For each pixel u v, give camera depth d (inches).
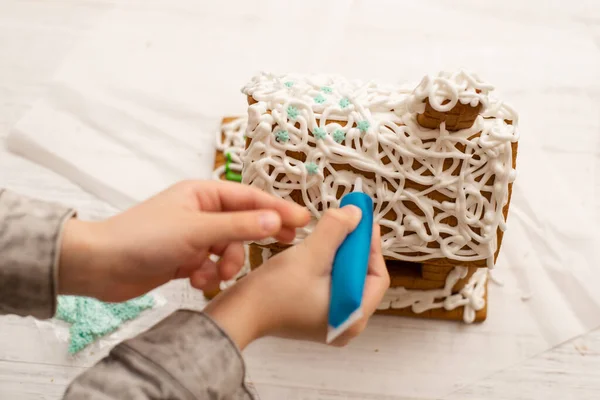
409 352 33.4
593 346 33.3
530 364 32.9
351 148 28.0
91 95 41.3
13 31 44.4
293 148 27.9
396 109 28.2
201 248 21.5
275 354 33.4
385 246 29.0
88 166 38.5
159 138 40.1
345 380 32.8
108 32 44.5
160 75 42.6
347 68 43.3
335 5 45.9
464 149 27.5
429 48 44.1
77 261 20.7
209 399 19.0
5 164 38.7
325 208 28.5
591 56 43.6
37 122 39.9
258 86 29.4
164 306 34.4
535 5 45.8
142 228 21.0
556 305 34.5
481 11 45.7
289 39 44.5
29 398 31.9
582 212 37.3
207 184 23.7
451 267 31.8
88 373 18.7
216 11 45.7
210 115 41.1
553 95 42.0
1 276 20.1
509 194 28.2
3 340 33.2
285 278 22.0
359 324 22.6
